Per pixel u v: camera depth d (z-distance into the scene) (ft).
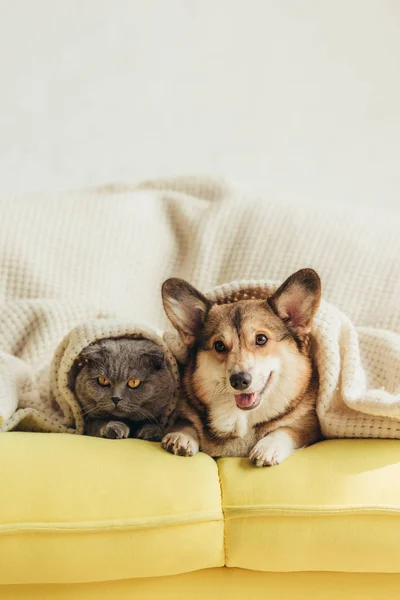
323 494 3.49
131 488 3.51
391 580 3.61
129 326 4.21
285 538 3.45
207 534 3.46
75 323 4.72
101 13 5.90
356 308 4.82
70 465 3.56
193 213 5.34
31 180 5.93
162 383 4.15
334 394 4.00
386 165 6.05
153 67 5.97
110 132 5.98
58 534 3.41
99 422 4.16
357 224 5.08
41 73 5.89
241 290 4.28
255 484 3.56
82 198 5.33
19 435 3.78
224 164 6.05
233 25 5.98
